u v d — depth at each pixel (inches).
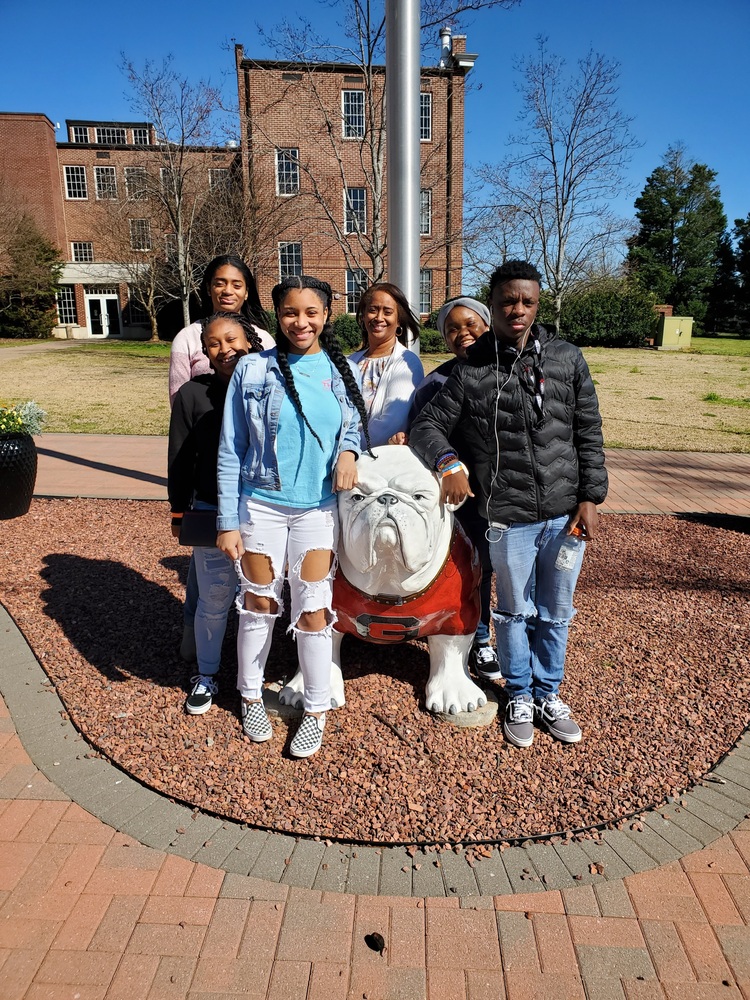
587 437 108.7
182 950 80.5
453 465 104.0
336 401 104.1
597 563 212.8
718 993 76.9
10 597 176.7
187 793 105.3
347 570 111.0
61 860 93.1
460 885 90.2
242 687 118.2
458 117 814.5
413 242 181.5
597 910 87.2
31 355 971.3
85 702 129.2
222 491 104.4
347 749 116.2
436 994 76.2
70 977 77.0
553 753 116.8
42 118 1273.4
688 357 1008.9
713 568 210.1
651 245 2066.9
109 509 263.0
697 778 112.0
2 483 242.4
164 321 1390.3
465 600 118.9
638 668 145.9
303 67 629.3
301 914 85.6
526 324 100.7
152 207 971.3
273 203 871.7
